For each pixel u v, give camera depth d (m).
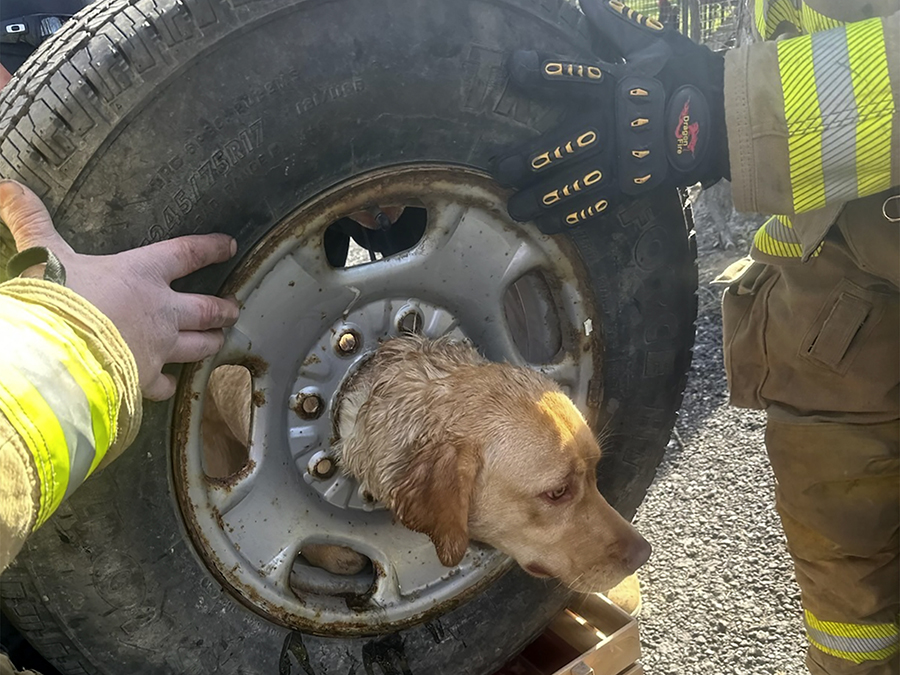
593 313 0.77
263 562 0.71
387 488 0.74
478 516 0.78
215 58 0.55
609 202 0.67
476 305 0.76
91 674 0.65
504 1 0.62
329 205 0.63
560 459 0.75
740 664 1.08
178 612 0.66
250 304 0.64
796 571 0.87
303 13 0.56
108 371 0.40
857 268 0.73
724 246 2.21
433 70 0.61
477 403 0.74
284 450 0.71
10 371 0.35
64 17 1.02
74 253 0.52
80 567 0.61
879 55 0.55
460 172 0.66
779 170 0.59
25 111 0.54
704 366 1.75
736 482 1.41
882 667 0.84
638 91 0.61
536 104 0.65
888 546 0.80
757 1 0.74
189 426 0.63
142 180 0.55
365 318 0.73
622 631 0.86
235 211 0.59
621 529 0.80
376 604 0.77
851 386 0.75
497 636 0.84
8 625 0.76
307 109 0.58
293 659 0.73
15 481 0.34
